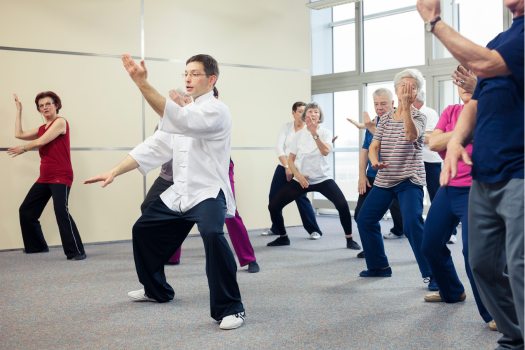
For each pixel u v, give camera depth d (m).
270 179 7.84
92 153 6.69
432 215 3.38
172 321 3.35
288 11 7.98
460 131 2.21
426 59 7.93
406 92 3.88
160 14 7.09
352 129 8.93
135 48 6.95
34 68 6.41
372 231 4.44
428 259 3.49
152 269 3.67
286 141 6.46
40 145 5.62
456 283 3.59
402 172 4.06
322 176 6.01
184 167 3.37
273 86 7.88
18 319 3.44
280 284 4.29
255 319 3.36
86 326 3.27
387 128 4.12
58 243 6.52
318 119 5.94
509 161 2.00
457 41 1.89
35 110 6.41
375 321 3.28
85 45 6.66
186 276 4.66
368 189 5.54
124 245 6.57
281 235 6.32
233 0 7.58
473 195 2.18
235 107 7.60
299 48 8.07
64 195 5.64
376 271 4.50
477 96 2.18
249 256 4.78
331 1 7.77
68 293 4.12
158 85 7.09
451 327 3.14
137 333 3.12
